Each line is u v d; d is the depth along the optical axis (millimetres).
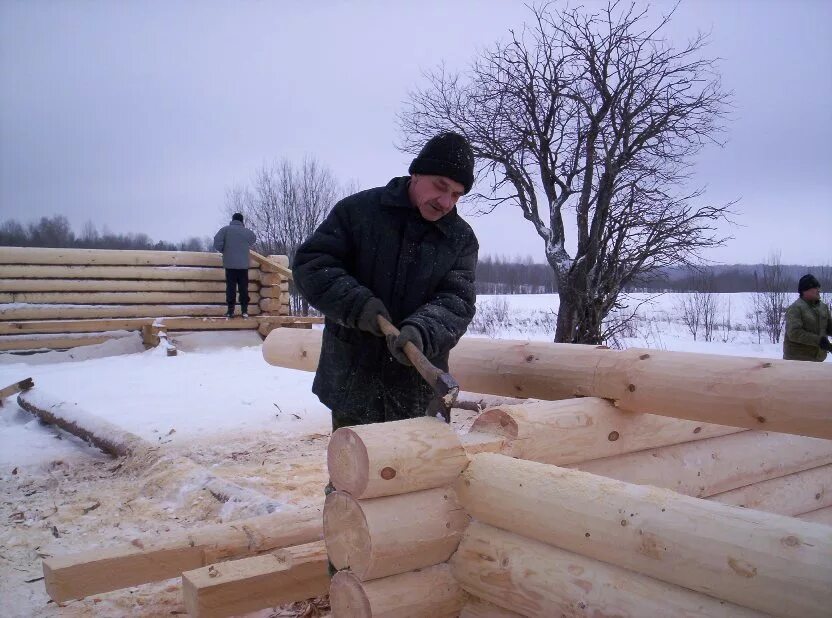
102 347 12984
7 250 13047
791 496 4590
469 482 2736
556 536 2510
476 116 15031
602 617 2322
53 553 4207
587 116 13805
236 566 3105
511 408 3439
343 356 3156
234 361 12133
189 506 4945
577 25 13578
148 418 7867
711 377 3482
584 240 13469
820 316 9391
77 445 6859
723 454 4203
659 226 13172
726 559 2098
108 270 13820
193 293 14602
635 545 2299
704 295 22047
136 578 3201
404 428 2697
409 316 3078
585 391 3965
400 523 2580
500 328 21484
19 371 11266
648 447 3916
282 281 15594
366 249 3105
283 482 5578
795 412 3242
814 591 1924
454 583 2754
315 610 3311
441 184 2998
